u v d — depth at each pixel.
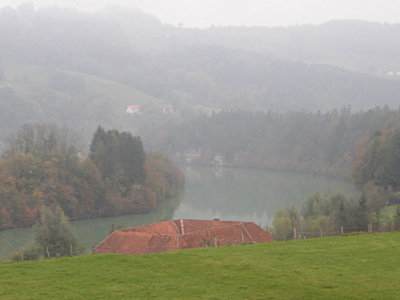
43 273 32.31
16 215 112.69
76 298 27.33
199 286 29.45
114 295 27.80
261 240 59.34
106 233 105.25
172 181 164.25
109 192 132.50
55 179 124.75
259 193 159.00
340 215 78.00
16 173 120.50
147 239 57.53
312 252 38.22
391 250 38.34
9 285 29.77
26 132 143.88
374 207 93.38
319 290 28.73
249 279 30.86
